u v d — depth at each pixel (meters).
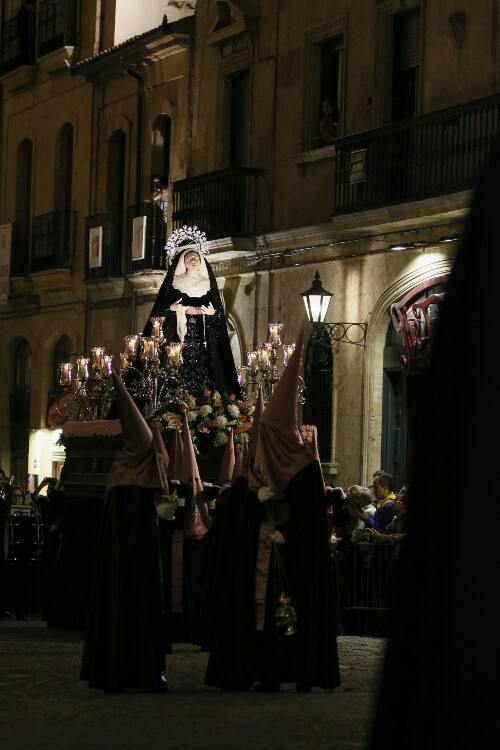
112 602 17.31
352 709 15.75
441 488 2.56
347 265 38.06
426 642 2.52
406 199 34.41
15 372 59.66
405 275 35.62
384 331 36.81
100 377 28.08
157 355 27.12
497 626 2.45
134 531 17.44
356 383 37.34
